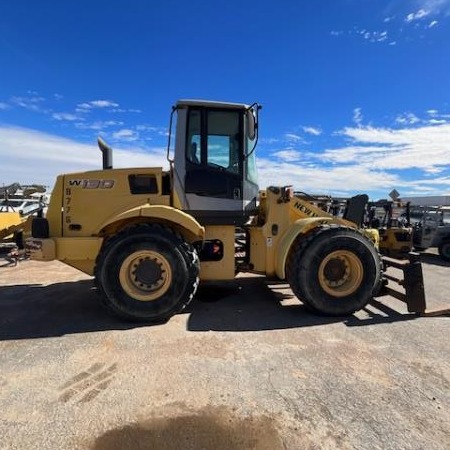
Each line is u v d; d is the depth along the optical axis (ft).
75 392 9.64
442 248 37.52
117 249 14.69
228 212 16.96
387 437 7.95
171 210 15.19
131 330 14.07
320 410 8.91
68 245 15.93
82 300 18.21
